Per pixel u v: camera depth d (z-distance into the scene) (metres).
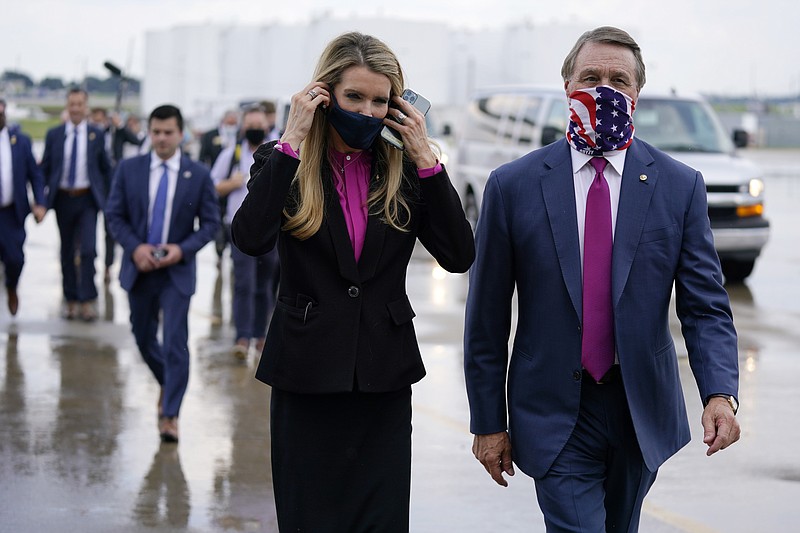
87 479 5.66
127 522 5.05
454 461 6.02
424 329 9.84
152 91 44.53
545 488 3.45
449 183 3.51
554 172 3.46
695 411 7.09
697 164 12.61
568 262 3.41
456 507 5.29
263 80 41.97
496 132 15.70
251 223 3.37
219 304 11.45
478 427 3.58
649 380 3.41
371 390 3.44
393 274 3.53
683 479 5.76
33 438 6.39
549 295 3.43
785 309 10.98
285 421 3.52
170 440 6.35
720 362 3.33
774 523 5.10
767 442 6.43
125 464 5.93
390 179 3.49
